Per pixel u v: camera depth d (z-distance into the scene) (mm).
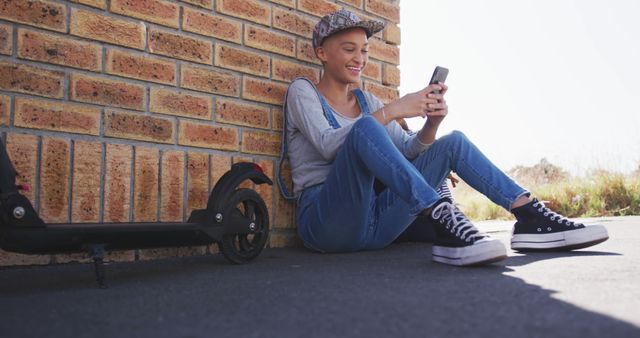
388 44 3164
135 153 2111
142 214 2117
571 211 6285
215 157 2352
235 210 2006
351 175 2041
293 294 1320
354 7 2982
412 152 2354
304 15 2744
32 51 1904
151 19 2188
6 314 1147
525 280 1445
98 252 1491
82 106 1999
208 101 2348
